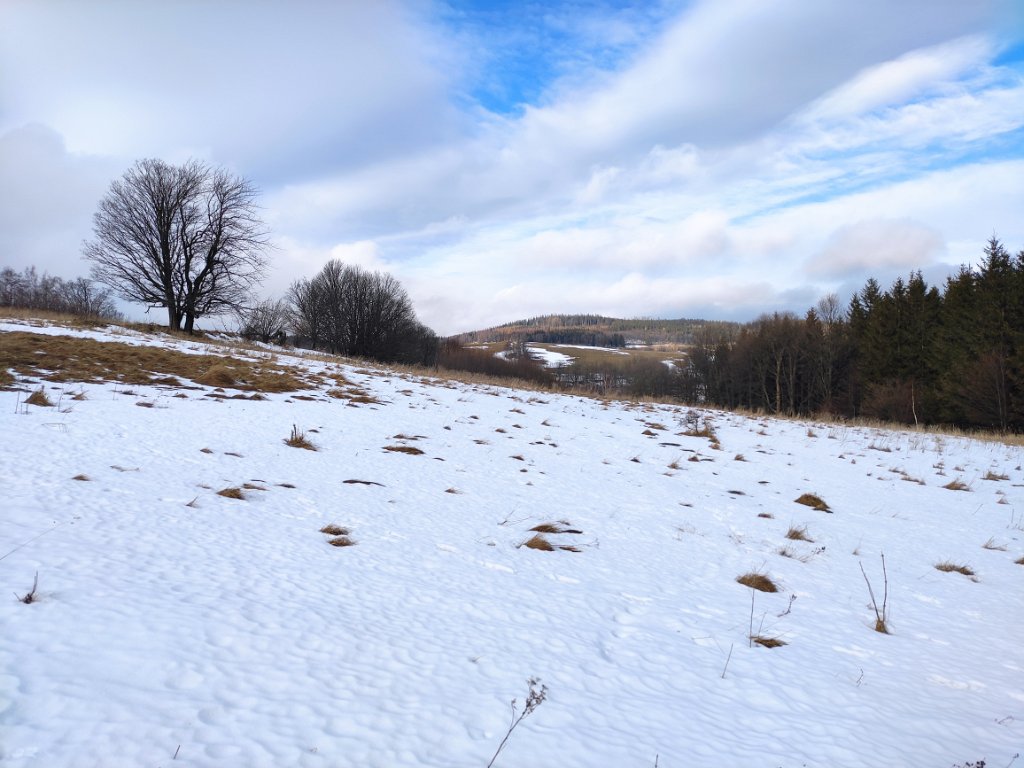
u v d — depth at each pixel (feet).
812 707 11.95
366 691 10.15
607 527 24.52
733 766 9.49
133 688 9.13
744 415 86.89
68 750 7.54
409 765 8.30
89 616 11.12
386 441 36.76
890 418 121.08
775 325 178.50
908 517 32.55
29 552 13.71
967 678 14.10
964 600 19.98
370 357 173.88
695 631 15.30
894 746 10.68
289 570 15.51
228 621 11.93
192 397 41.78
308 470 27.35
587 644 13.64
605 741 9.70
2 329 60.95
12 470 20.17
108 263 115.34
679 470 40.01
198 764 7.63
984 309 112.88
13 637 9.97
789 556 23.25
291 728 8.77
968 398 109.29
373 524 20.81
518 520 23.82
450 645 12.52
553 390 92.58
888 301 148.15
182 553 15.43
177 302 120.06
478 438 42.29
